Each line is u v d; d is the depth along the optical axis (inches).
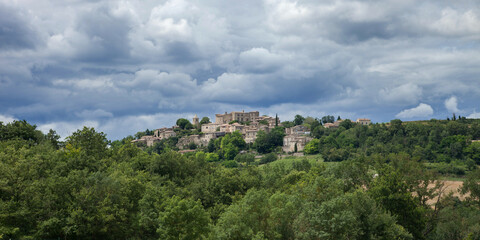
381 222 2460.6
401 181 3110.2
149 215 2682.1
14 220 2512.3
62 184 2640.3
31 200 2541.8
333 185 2780.5
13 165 2856.8
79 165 3275.1
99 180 2800.2
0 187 2524.6
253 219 2400.3
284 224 2352.4
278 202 2534.5
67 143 4067.4
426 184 3361.2
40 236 2501.2
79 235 2632.9
